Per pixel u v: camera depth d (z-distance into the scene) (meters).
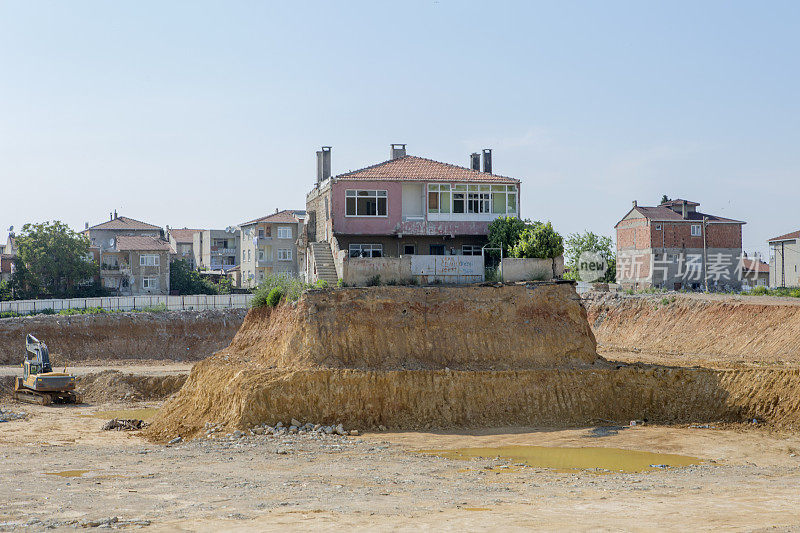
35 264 91.19
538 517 19.14
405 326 38.50
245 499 22.39
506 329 39.06
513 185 51.25
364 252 50.12
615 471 27.39
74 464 29.44
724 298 62.56
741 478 25.44
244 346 45.12
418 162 53.22
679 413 36.28
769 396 35.25
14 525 19.25
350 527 18.31
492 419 35.66
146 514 20.50
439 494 22.98
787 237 94.88
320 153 56.03
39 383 48.19
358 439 33.25
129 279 99.44
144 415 45.56
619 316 68.50
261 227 101.75
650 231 88.44
